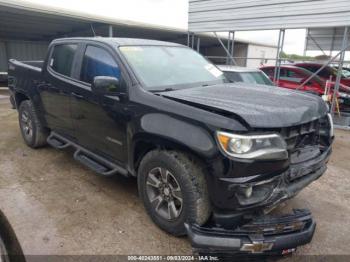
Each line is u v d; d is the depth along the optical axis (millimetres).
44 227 2971
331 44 12688
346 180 4398
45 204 3396
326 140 3180
